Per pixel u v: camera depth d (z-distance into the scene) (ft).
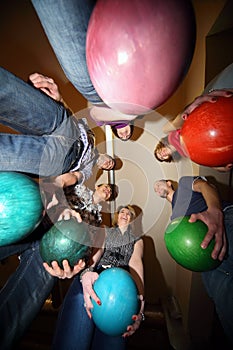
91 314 3.46
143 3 1.65
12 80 2.21
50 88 3.06
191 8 1.77
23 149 2.62
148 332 6.68
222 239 2.98
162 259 6.79
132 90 1.87
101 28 1.73
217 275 3.26
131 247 4.33
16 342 2.98
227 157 2.57
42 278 3.52
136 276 4.10
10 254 3.38
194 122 2.62
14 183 2.39
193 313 5.74
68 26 1.93
